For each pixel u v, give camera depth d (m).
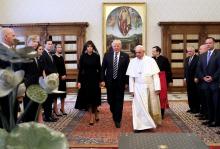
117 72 6.95
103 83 7.23
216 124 7.13
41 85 1.16
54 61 7.86
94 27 14.23
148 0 14.17
